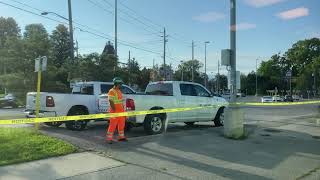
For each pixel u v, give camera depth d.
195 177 8.27
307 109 35.72
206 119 16.59
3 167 8.80
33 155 9.71
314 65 112.62
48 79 47.09
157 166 9.07
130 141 11.98
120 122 11.89
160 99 14.40
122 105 12.04
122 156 9.95
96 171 8.55
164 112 14.05
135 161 9.48
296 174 8.74
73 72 37.34
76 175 8.24
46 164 9.09
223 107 17.25
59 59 82.94
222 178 8.23
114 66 44.66
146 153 10.38
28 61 50.69
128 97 13.40
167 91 15.41
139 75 65.12
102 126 16.44
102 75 42.97
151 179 8.04
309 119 21.14
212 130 15.05
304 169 9.21
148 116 13.83
